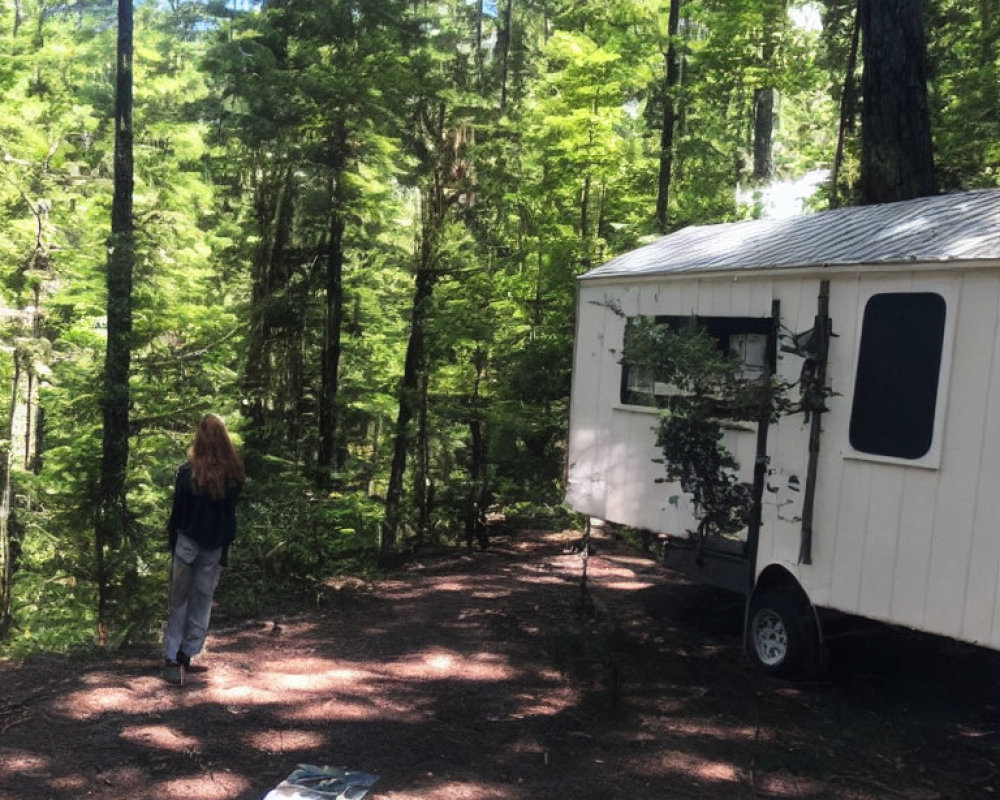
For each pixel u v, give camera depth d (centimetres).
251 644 681
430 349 1091
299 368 1051
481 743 498
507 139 1224
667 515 760
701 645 713
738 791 446
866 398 587
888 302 574
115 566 670
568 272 1151
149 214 805
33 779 430
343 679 601
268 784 437
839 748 505
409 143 1125
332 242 1063
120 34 695
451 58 1337
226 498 576
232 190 1459
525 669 635
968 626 522
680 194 1373
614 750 494
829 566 607
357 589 887
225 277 1213
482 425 1127
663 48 1270
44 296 845
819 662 621
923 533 548
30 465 804
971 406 525
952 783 462
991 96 1184
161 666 609
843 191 1279
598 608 800
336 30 1043
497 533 1232
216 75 1230
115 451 686
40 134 1005
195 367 800
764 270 661
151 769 447
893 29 970
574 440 880
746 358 689
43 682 568
